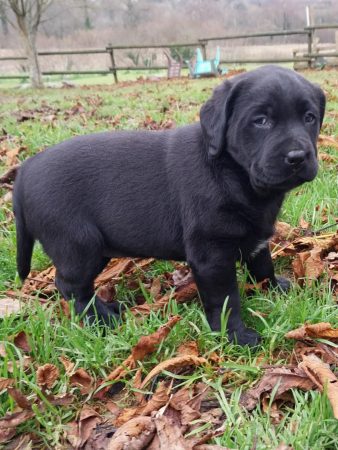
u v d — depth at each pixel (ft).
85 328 1.52
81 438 1.22
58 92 8.08
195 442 1.14
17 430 1.25
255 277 1.71
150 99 5.44
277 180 1.31
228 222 1.42
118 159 1.56
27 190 1.60
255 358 1.38
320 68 9.39
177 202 1.50
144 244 1.57
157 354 1.43
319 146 2.80
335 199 2.24
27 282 1.89
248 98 1.36
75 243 1.57
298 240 1.95
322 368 1.26
